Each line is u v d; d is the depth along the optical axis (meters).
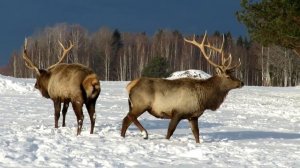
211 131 17.17
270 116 24.94
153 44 105.00
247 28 37.72
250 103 32.41
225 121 20.95
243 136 16.00
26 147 11.37
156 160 11.02
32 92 32.75
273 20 35.06
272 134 16.89
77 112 14.31
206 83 13.82
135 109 13.80
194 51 106.12
